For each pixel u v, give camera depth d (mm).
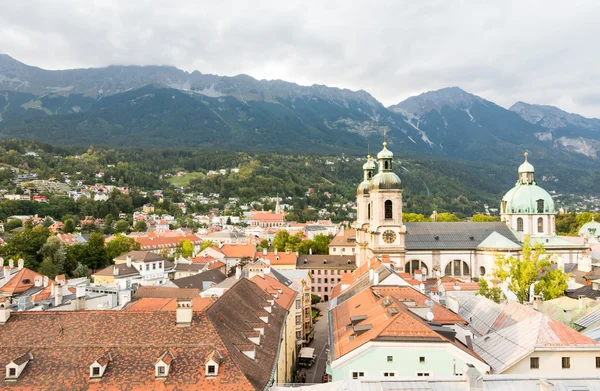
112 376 54594
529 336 62875
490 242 161750
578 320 79000
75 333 59688
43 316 61969
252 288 90750
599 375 50375
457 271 165000
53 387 53656
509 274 115688
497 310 81375
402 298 87125
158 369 54656
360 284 111188
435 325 69500
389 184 152875
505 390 48781
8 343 58594
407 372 62438
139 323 60812
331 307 105000
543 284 109875
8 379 54500
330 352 71688
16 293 139125
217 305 68188
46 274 196250
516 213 177875
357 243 187375
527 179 187000
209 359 54781
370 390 48969
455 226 170375
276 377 67562
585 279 139125
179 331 59656
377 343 62656
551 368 59969
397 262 153250
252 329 69688
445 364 62094
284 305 98188
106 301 116562
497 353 64500
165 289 123312
